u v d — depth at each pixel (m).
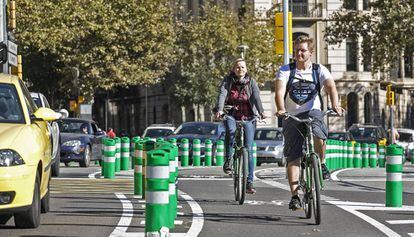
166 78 114.38
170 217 18.03
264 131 56.75
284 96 19.16
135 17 84.88
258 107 23.45
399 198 22.64
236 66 23.42
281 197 25.42
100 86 85.50
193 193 26.89
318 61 115.12
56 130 33.88
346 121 114.38
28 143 17.08
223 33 100.19
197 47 101.81
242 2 115.94
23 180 16.59
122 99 148.12
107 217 20.16
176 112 126.00
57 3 80.00
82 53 83.50
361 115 115.31
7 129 17.28
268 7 111.88
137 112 143.62
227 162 23.66
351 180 34.84
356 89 115.19
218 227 18.44
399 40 83.50
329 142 50.84
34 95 36.47
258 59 101.88
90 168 47.31
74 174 39.34
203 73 102.06
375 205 23.08
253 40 101.56
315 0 114.81
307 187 18.83
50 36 79.12
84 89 85.19
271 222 19.27
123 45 85.44
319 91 19.14
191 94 103.25
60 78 93.38
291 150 19.19
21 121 18.19
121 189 28.91
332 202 23.89
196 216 20.38
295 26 115.12
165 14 88.00
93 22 82.12
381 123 119.06
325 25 115.19
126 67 85.31
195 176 36.78
